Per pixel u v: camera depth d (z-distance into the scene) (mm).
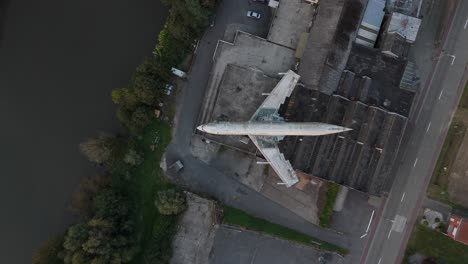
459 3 72750
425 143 73375
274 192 74375
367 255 74062
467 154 72438
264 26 74500
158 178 74688
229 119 70750
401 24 70188
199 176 74688
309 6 72438
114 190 72000
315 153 69688
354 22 69438
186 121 74500
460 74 72938
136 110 70250
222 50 73562
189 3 67250
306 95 69875
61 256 68375
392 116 68875
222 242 73875
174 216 73312
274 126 63969
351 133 69062
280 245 74500
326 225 73438
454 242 72500
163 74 71062
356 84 70938
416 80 73188
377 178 69438
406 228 73500
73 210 73000
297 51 71812
